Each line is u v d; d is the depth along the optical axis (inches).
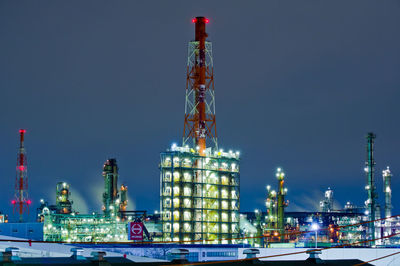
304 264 1667.1
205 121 7377.0
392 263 4736.7
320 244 7121.1
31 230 6934.1
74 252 1610.5
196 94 7450.8
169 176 6835.6
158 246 6092.5
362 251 4808.1
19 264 1407.5
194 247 6166.3
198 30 7529.5
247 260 1606.8
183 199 6830.7
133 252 5767.7
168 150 6870.1
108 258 1828.2
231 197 7283.5
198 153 7121.1
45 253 3211.1
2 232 6973.4
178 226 6747.1
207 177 7086.6
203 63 7455.7
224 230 7126.0
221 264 1549.0
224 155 7337.6
